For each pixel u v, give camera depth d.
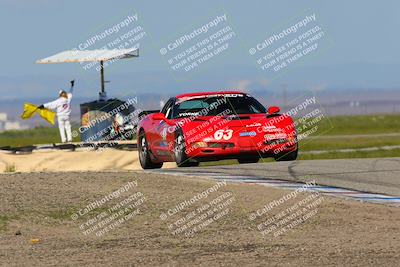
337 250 28.62
